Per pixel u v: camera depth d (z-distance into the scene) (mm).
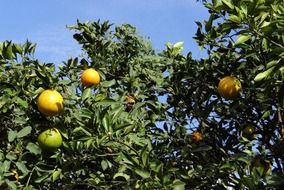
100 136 2152
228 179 2332
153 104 2678
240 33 2043
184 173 2299
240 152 2451
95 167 2365
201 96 2668
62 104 2184
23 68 2295
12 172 2352
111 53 3113
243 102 2463
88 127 2152
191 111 2678
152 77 2783
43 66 2205
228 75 2539
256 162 2311
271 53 1981
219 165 2303
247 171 2293
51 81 2201
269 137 2506
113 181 2254
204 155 2516
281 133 2416
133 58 3074
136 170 2109
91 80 2469
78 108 2301
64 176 2342
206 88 2598
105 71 2857
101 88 2516
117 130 2166
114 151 2271
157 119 2721
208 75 2586
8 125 2340
